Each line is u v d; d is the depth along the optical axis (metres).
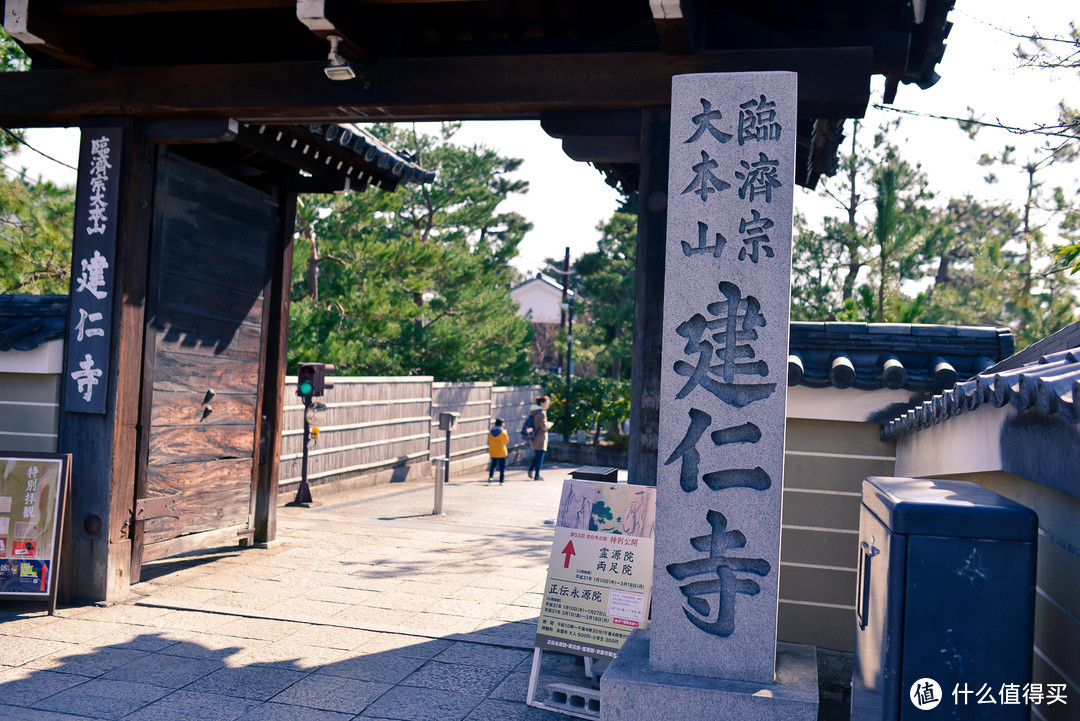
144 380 6.82
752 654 3.65
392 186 9.48
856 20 6.05
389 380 16.67
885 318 17.47
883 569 2.78
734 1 6.00
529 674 5.20
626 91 5.46
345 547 9.12
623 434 26.95
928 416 4.14
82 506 6.45
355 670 5.19
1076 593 2.65
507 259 27.08
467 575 7.99
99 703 4.55
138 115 6.47
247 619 6.23
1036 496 3.11
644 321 5.35
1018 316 18.41
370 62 5.91
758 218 3.71
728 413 3.70
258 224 8.48
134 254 6.55
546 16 6.48
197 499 7.69
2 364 6.89
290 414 13.26
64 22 6.03
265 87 6.15
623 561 4.78
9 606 6.30
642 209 5.43
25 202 12.52
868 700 2.91
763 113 3.74
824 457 5.50
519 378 26.94
